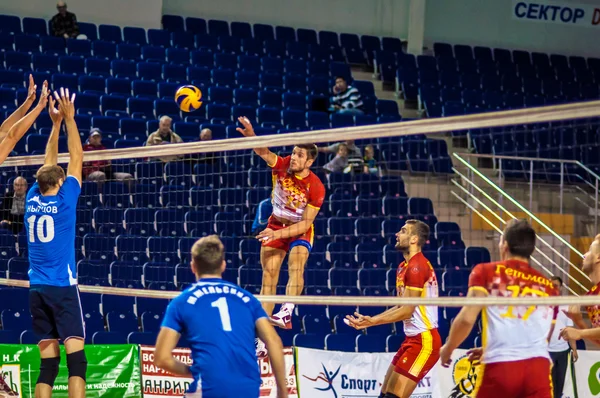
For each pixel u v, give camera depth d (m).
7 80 16.72
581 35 24.00
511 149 17.23
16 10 19.38
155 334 10.48
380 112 19.41
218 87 18.27
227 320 4.84
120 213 13.05
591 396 9.63
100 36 19.53
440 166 16.27
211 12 21.53
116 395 9.14
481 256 12.97
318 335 11.16
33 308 6.54
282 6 22.06
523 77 22.03
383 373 9.43
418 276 7.44
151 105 17.09
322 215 14.23
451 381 9.43
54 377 6.54
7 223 12.36
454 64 21.98
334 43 21.88
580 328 7.86
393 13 22.78
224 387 4.71
